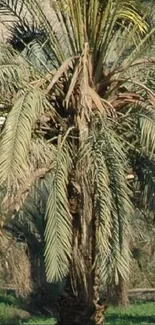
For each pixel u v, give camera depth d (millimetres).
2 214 10422
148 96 11031
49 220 9852
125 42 11711
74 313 11812
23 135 9867
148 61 11609
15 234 16047
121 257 9695
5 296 20750
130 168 11156
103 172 9891
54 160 10430
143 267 20141
